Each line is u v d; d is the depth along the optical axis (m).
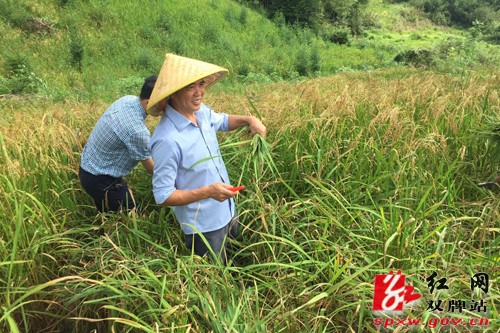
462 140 3.50
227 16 26.14
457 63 18.62
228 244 2.82
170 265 2.22
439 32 46.72
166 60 2.25
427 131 3.56
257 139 2.73
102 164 2.89
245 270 2.40
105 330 2.35
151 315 1.93
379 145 3.33
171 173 2.26
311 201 2.79
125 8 21.34
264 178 3.06
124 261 2.15
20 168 2.86
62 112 4.46
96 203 3.05
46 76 14.52
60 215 2.82
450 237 2.56
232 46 22.62
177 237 2.71
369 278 2.20
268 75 20.64
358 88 5.32
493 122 3.48
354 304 2.01
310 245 2.47
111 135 2.81
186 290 2.05
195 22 23.50
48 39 16.95
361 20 41.69
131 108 2.83
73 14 19.23
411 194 2.76
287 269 2.39
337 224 2.46
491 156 3.32
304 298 2.13
